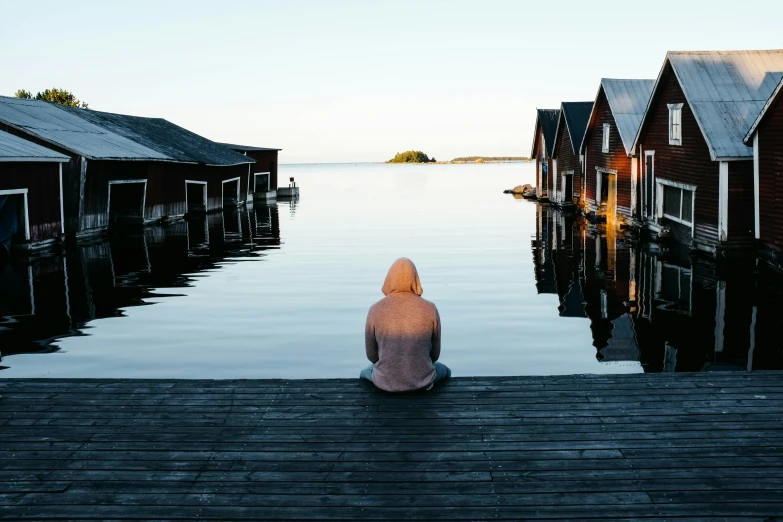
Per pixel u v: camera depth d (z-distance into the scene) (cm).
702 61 2284
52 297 1547
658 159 2577
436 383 632
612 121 3192
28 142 2561
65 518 412
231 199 4831
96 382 650
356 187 8150
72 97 8162
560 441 511
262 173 5600
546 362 1002
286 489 445
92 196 2820
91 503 429
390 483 451
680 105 2322
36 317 1335
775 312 1296
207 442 518
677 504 418
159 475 466
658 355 1023
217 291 1619
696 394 598
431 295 1554
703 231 2153
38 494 441
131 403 596
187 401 600
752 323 1213
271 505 425
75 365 992
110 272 1919
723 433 520
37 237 2406
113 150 3006
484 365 988
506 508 418
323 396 605
